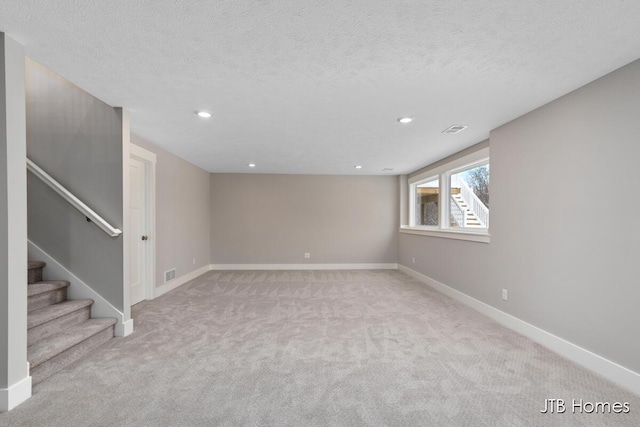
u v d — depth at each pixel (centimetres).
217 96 257
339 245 698
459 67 206
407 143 408
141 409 179
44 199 291
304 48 184
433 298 436
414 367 230
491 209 347
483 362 239
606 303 215
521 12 150
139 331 305
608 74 214
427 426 165
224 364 235
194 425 165
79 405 182
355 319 342
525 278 295
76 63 203
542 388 202
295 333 300
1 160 171
